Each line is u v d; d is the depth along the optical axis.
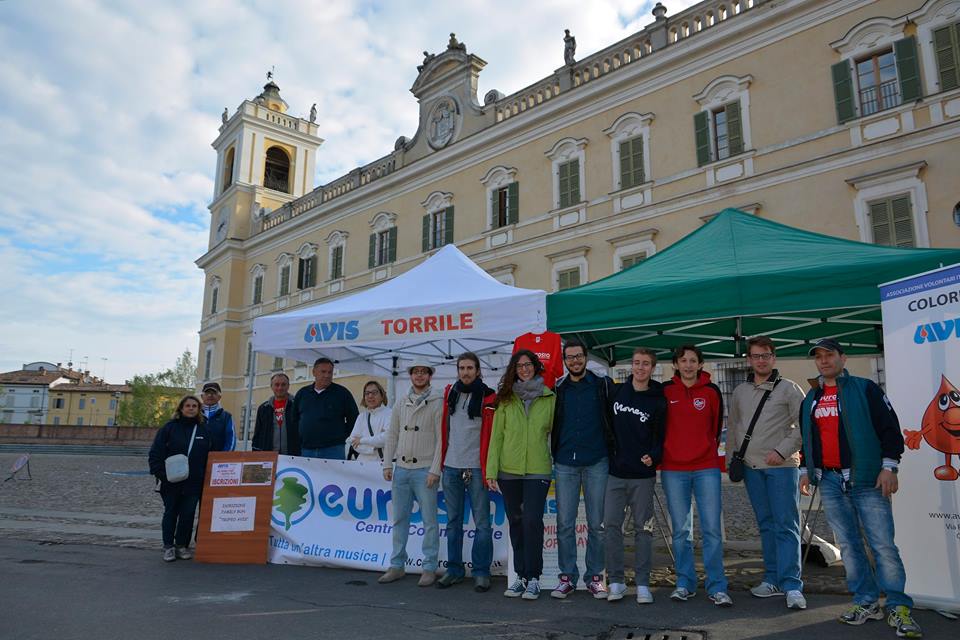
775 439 5.41
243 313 37.56
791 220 16.59
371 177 30.22
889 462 4.53
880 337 8.09
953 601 4.54
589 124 21.45
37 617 4.88
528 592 5.41
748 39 17.88
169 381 62.66
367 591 5.80
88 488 17.47
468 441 5.99
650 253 19.28
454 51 26.38
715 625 4.64
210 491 7.29
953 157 14.34
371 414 7.91
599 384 5.55
